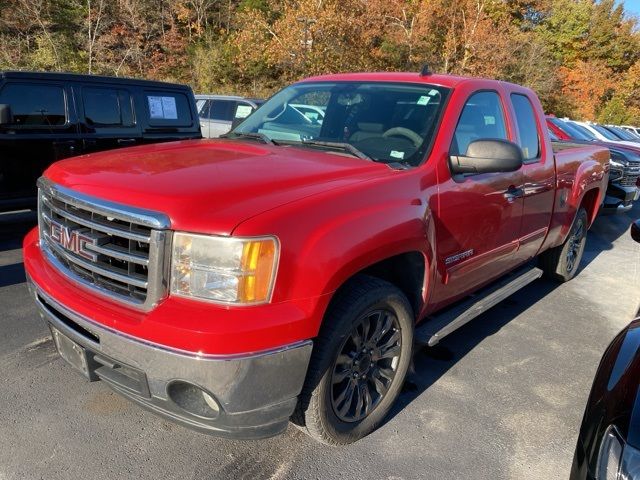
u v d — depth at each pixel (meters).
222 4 39.88
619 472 1.71
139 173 2.51
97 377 2.48
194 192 2.24
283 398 2.25
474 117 3.55
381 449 2.84
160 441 2.79
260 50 29.91
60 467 2.54
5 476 2.46
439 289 3.20
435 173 3.04
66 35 29.14
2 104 6.00
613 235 9.31
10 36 27.84
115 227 2.27
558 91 44.31
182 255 2.11
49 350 3.65
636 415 1.81
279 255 2.15
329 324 2.46
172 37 33.06
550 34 46.94
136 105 7.41
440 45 36.44
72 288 2.46
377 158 3.15
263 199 2.27
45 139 6.42
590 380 3.80
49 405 3.02
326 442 2.70
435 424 3.11
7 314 4.18
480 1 35.69
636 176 9.71
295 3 28.30
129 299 2.23
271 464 2.67
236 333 2.03
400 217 2.68
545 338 4.48
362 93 3.68
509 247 3.98
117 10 30.94
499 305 5.22
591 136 12.58
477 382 3.64
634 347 2.23
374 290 2.61
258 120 3.96
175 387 2.17
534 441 3.03
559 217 4.92
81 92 6.77
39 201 2.89
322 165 2.82
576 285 6.06
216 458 2.69
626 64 51.78
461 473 2.71
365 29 30.72
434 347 4.15
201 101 13.88
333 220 2.36
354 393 2.78
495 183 3.54
